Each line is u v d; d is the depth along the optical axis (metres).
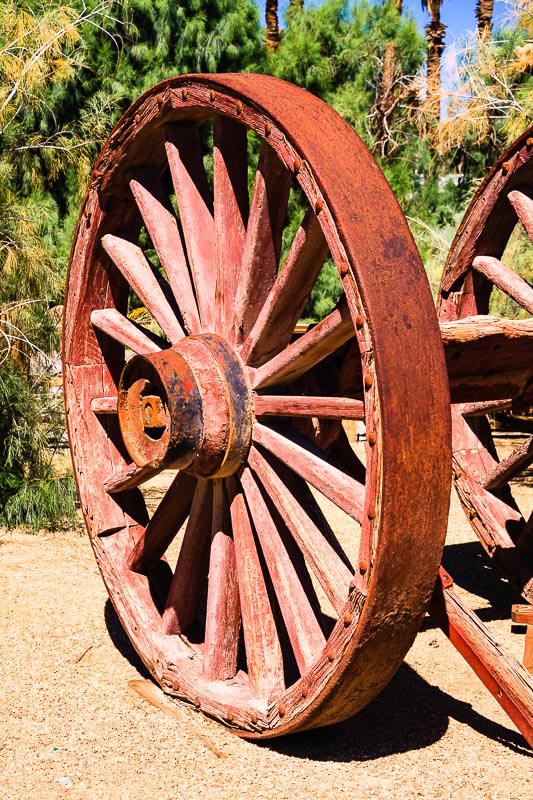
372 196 2.32
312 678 2.43
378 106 15.31
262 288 2.72
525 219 3.52
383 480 2.17
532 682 2.54
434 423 2.23
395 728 2.85
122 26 10.25
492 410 3.89
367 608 2.22
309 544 2.55
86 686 3.12
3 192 6.60
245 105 2.53
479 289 3.93
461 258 3.84
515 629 3.76
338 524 5.77
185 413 2.64
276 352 2.76
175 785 2.45
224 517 2.88
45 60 7.19
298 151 2.36
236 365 2.74
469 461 3.98
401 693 3.14
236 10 11.14
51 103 8.73
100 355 3.51
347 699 2.42
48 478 5.74
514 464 3.76
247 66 11.61
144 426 2.76
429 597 2.34
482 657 2.58
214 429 2.68
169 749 2.66
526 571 3.71
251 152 10.60
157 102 2.89
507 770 2.55
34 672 3.21
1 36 7.22
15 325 6.03
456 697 3.11
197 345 2.77
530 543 3.76
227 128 2.80
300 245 2.47
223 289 2.83
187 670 2.98
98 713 2.90
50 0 8.70
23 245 6.04
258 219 2.62
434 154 14.52
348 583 2.50
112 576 3.34
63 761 2.58
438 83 12.42
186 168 2.98
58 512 5.57
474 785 2.46
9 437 5.62
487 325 2.84
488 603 4.18
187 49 10.65
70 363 3.49
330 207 2.27
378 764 2.58
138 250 3.32
